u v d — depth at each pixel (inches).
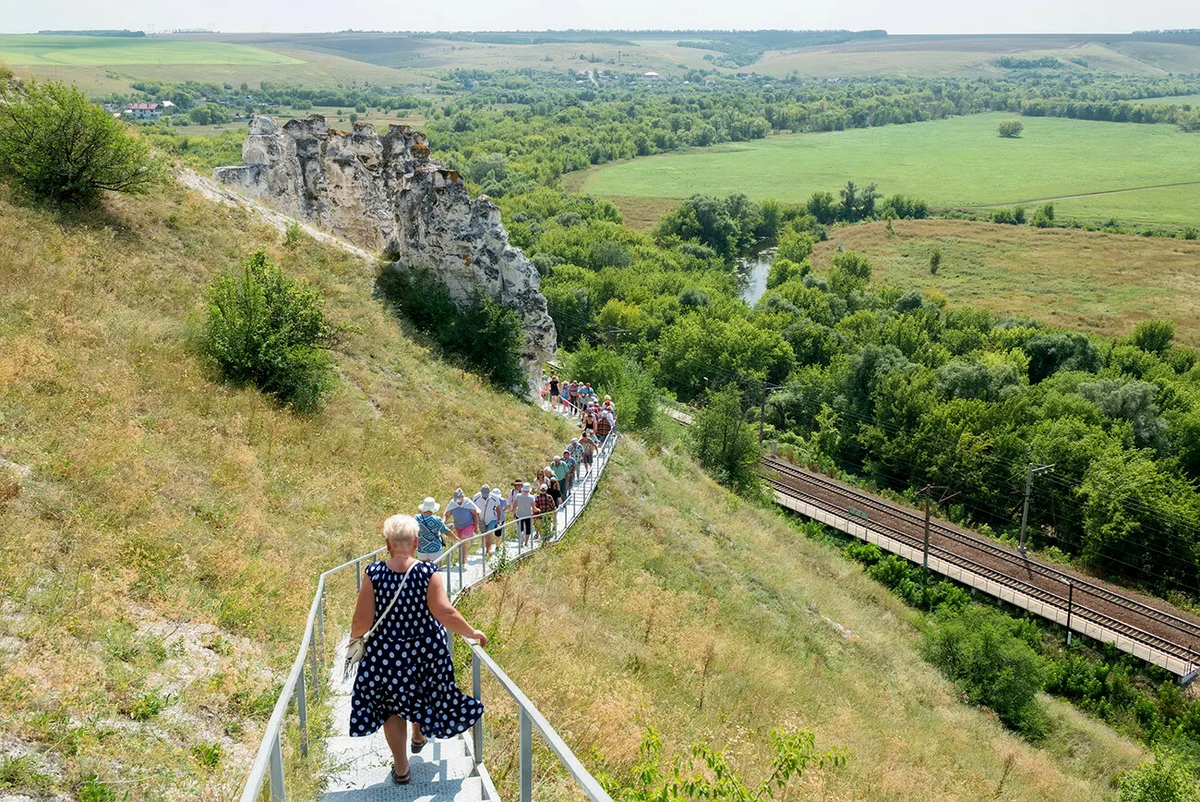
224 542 472.1
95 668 313.1
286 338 785.6
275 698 329.7
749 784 421.1
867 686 837.2
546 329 1274.6
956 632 1118.4
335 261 1119.0
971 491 2075.5
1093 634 1416.1
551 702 403.5
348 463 720.3
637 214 5354.3
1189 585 1758.1
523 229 4217.5
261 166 1238.3
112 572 388.5
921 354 2770.7
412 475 763.4
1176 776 798.5
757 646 760.3
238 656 366.0
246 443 647.8
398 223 1211.9
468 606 532.7
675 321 3093.0
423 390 967.0
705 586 871.1
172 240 933.2
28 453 463.8
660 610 702.5
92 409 556.7
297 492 614.2
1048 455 1980.8
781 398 2591.0
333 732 300.8
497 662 433.1
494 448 936.3
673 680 580.1
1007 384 2486.5
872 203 5625.0
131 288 795.4
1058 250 4662.9
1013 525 2005.4
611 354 1536.7
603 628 629.6
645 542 905.5
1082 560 1834.4
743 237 5152.6
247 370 763.4
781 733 385.4
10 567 354.9
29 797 242.2
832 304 3526.1
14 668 292.7
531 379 1267.2
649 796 291.1
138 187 935.7
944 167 7258.9
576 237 4069.9
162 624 369.4
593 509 932.0
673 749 428.8
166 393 647.1
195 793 263.4
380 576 235.8
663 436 1581.0
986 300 3895.2
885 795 550.3
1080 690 1299.2
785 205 5556.1
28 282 696.4
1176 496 1827.0
